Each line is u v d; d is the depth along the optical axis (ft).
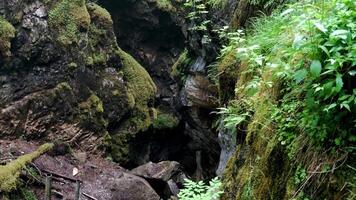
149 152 43.16
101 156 36.29
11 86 32.14
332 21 7.75
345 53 7.59
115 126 38.93
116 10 50.16
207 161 38.73
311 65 7.47
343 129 7.45
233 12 22.18
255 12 18.34
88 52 36.96
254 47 10.97
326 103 7.86
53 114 33.76
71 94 34.91
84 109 35.73
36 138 32.73
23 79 32.78
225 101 16.80
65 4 35.68
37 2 34.04
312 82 8.29
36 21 33.63
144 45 53.16
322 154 7.60
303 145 8.09
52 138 33.58
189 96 30.19
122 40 51.98
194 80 29.73
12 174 24.49
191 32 28.43
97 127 36.52
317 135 7.80
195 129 34.68
